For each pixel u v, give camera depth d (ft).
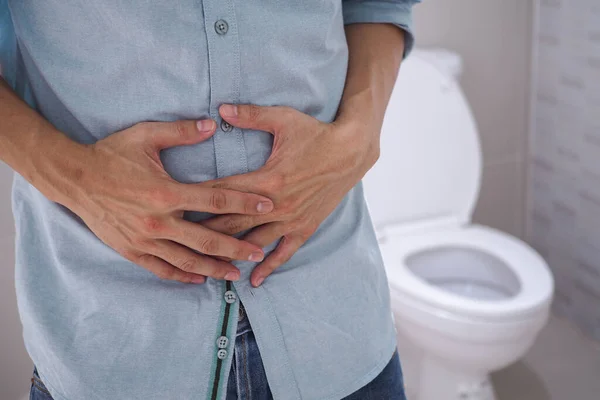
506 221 7.17
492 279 5.63
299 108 2.36
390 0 2.75
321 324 2.46
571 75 6.17
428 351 5.14
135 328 2.29
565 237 6.66
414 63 5.59
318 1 2.29
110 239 2.18
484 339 4.74
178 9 2.11
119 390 2.31
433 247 5.61
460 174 5.86
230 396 2.43
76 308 2.32
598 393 5.96
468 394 5.25
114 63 2.15
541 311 4.81
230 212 2.13
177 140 2.16
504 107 6.73
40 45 2.19
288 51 2.27
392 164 5.65
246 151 2.28
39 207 2.33
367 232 2.67
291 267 2.41
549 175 6.73
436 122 5.71
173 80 2.17
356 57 2.68
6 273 4.93
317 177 2.24
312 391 2.51
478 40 6.39
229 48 2.16
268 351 2.40
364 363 2.59
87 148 2.14
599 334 6.44
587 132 6.10
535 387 6.08
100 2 2.08
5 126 2.17
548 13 6.32
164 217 2.09
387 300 2.73
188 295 2.30
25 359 5.18
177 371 2.33
